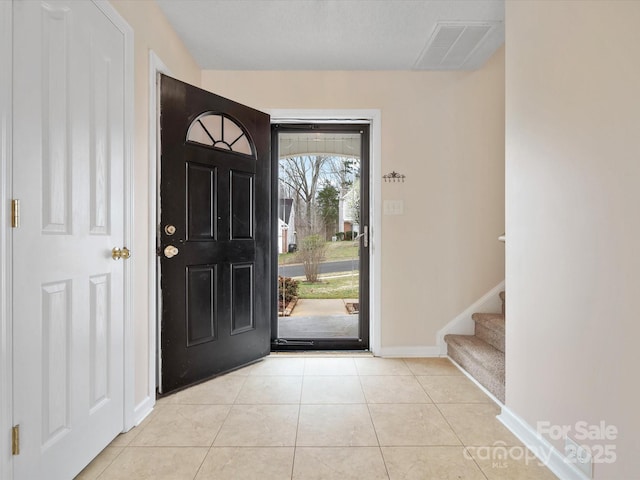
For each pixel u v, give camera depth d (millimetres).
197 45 2551
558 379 1498
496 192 2961
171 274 2209
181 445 1679
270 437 1751
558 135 1509
